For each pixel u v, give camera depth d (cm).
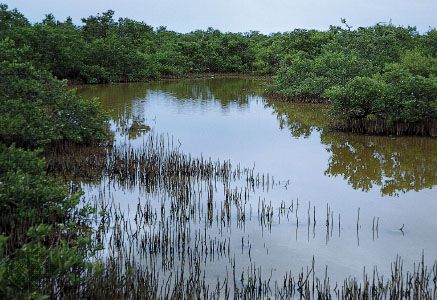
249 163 1678
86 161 1538
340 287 812
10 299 618
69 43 4722
